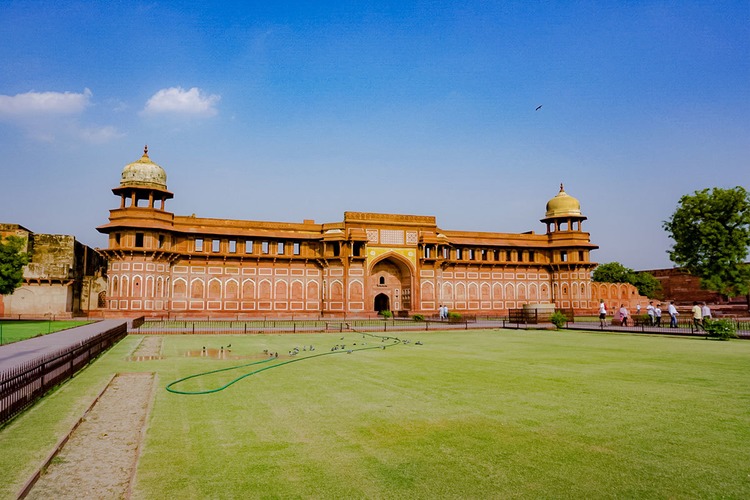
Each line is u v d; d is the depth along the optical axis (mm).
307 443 3539
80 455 3395
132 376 6348
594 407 4539
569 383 5734
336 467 3082
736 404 4652
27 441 3592
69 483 2908
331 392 5246
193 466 3102
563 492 2707
